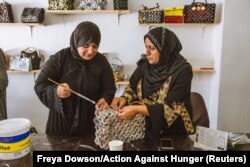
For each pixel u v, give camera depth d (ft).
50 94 5.26
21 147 4.24
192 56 10.69
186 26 10.44
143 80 5.82
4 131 4.08
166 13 9.85
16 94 10.74
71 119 5.55
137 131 4.97
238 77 9.83
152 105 4.93
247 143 4.86
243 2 9.36
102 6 9.62
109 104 5.47
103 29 10.40
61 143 4.86
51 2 9.57
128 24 10.39
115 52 10.55
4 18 9.69
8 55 10.35
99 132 4.66
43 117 10.93
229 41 9.58
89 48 5.20
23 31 10.30
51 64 5.56
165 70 5.41
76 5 10.03
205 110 7.23
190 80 5.36
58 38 10.39
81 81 5.56
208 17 9.71
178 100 5.20
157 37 5.30
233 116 10.09
